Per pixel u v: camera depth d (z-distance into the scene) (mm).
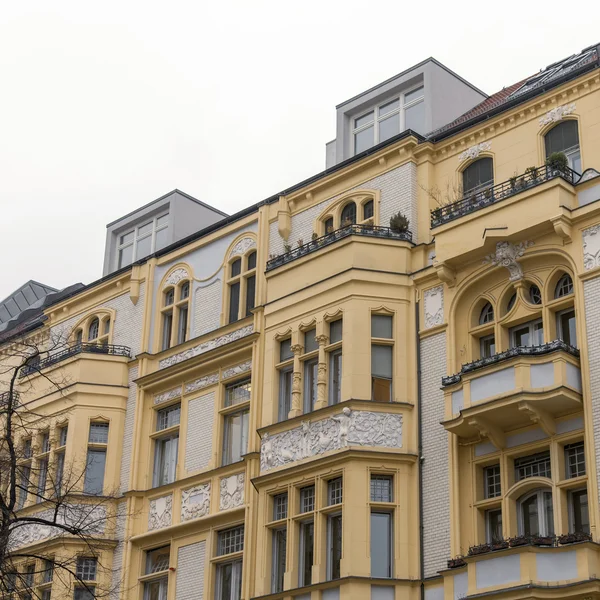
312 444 29219
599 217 26703
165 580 33406
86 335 39094
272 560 29547
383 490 28297
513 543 24438
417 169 31594
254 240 34844
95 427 36344
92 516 34656
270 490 29859
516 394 25672
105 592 31359
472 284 28859
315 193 33562
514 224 27766
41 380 37969
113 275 38688
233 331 34094
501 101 34656
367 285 29984
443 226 29219
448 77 35781
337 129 36812
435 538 27406
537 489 26266
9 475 28078
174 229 41094
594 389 25531
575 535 24109
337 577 27828
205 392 34406
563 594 23578
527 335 28000
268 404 30984
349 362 29234
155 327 36844
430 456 28250
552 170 27609
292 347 30875
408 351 29562
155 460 35500
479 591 24547
